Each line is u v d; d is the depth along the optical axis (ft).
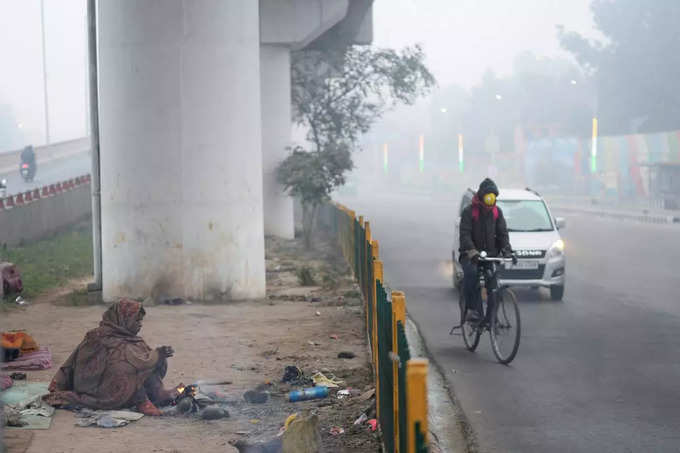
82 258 75.87
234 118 52.01
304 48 124.77
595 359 36.06
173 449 22.91
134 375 26.76
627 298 54.34
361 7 112.06
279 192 104.78
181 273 51.85
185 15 50.83
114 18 51.24
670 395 29.96
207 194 51.67
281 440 21.40
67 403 26.78
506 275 52.65
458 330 43.19
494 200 36.40
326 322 44.06
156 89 51.03
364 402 27.73
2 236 79.97
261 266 53.57
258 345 37.99
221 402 27.73
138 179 51.47
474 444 24.68
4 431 24.16
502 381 32.30
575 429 26.08
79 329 42.24
